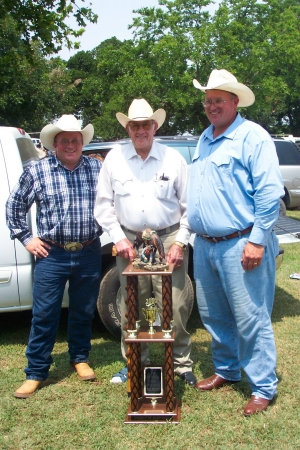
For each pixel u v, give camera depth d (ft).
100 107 164.76
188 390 11.04
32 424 9.89
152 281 11.25
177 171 10.82
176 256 10.62
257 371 10.12
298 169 37.09
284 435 9.18
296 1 132.16
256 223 9.49
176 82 88.79
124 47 96.12
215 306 10.82
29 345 11.37
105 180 11.00
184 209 11.05
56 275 11.28
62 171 11.30
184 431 9.42
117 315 13.71
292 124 149.07
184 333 11.46
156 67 90.94
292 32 91.61
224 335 10.98
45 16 31.71
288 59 92.32
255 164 9.46
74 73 174.70
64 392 11.19
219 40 89.10
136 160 10.75
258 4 92.43
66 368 12.47
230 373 11.13
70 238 11.23
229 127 9.86
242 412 10.05
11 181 13.38
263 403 10.05
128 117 10.38
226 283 10.10
